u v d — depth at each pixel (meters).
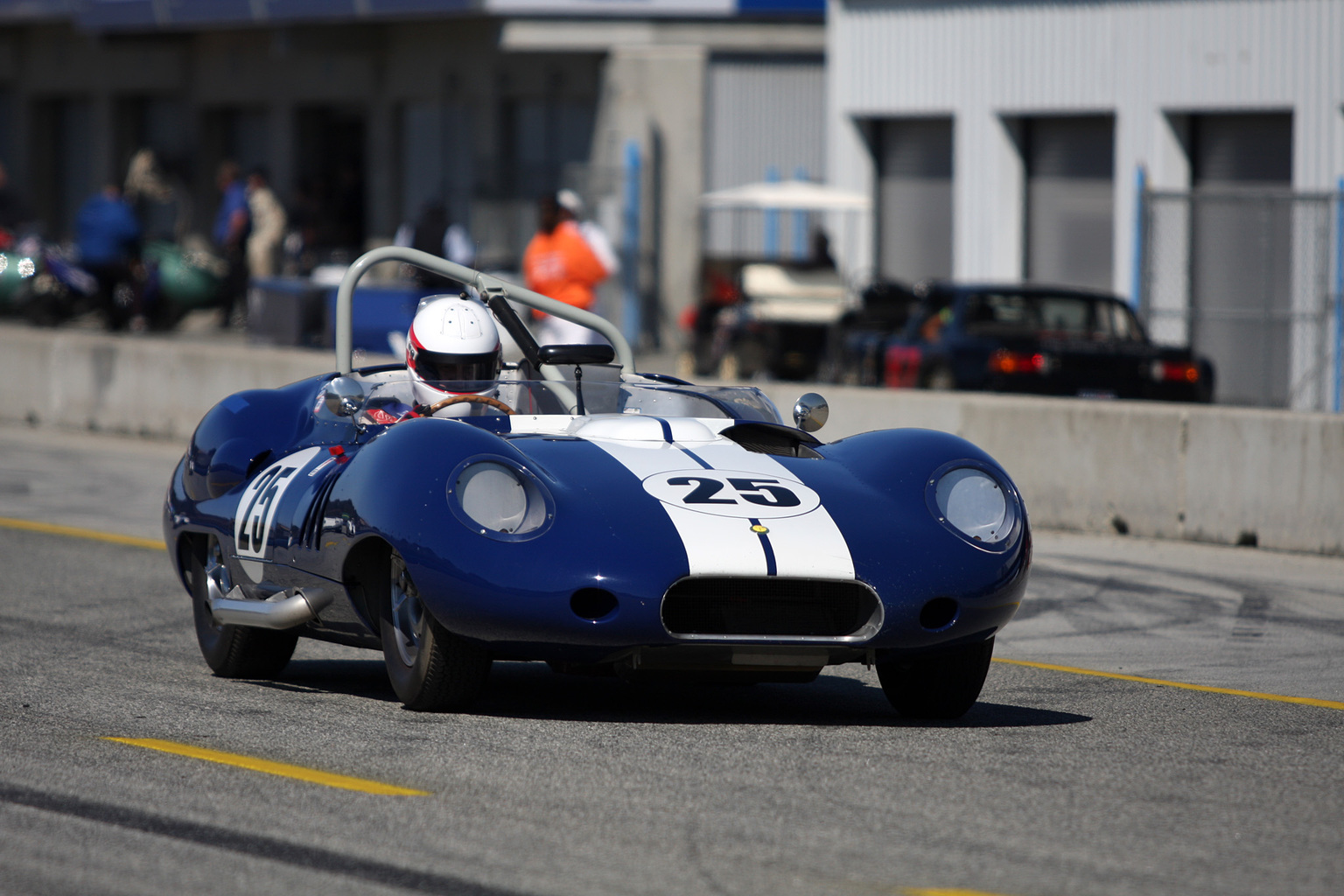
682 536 21.42
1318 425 40.06
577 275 65.12
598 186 101.00
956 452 23.69
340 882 15.98
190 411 61.59
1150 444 42.62
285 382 58.53
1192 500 41.94
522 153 106.56
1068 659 29.30
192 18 113.81
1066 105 81.06
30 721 22.83
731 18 101.06
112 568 37.22
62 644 28.88
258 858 16.72
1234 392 76.44
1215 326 76.88
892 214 91.50
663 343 102.62
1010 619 22.89
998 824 18.03
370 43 112.81
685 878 16.06
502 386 26.52
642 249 101.81
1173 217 77.81
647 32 100.69
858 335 70.19
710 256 95.19
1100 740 22.47
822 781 19.75
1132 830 17.91
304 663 28.23
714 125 102.06
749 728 22.81
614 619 20.97
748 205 88.12
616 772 20.06
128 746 21.33
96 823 17.94
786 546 21.52
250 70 123.31
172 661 27.72
